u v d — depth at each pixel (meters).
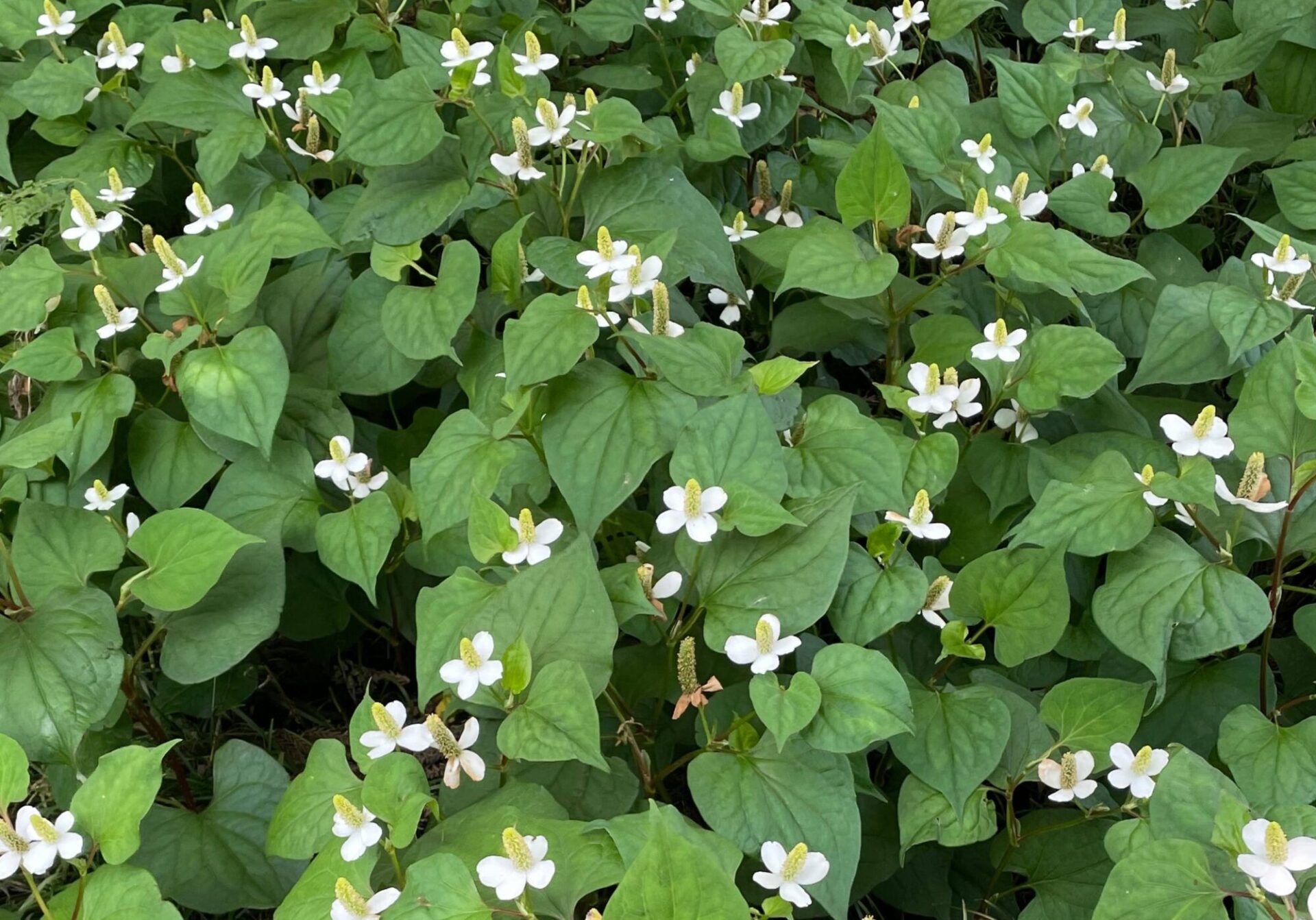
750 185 0.91
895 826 0.65
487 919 0.49
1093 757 0.58
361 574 0.65
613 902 0.44
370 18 0.92
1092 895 0.60
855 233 0.82
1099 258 0.73
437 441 0.66
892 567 0.61
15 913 0.65
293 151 0.88
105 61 0.90
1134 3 1.08
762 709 0.54
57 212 0.86
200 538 0.62
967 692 0.60
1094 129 0.85
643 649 0.63
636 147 0.78
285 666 0.78
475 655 0.55
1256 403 0.63
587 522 0.60
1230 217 0.96
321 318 0.80
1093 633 0.67
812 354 0.83
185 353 0.73
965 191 0.77
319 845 0.54
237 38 0.88
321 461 0.72
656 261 0.65
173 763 0.70
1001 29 1.16
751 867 0.58
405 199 0.76
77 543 0.64
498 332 0.80
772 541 0.59
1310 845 0.48
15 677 0.59
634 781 0.59
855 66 0.88
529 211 0.79
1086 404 0.73
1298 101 0.91
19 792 0.53
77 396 0.72
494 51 0.91
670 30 0.97
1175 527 0.69
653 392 0.63
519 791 0.55
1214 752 0.64
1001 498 0.71
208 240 0.75
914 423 0.70
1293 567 0.75
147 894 0.52
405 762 0.54
